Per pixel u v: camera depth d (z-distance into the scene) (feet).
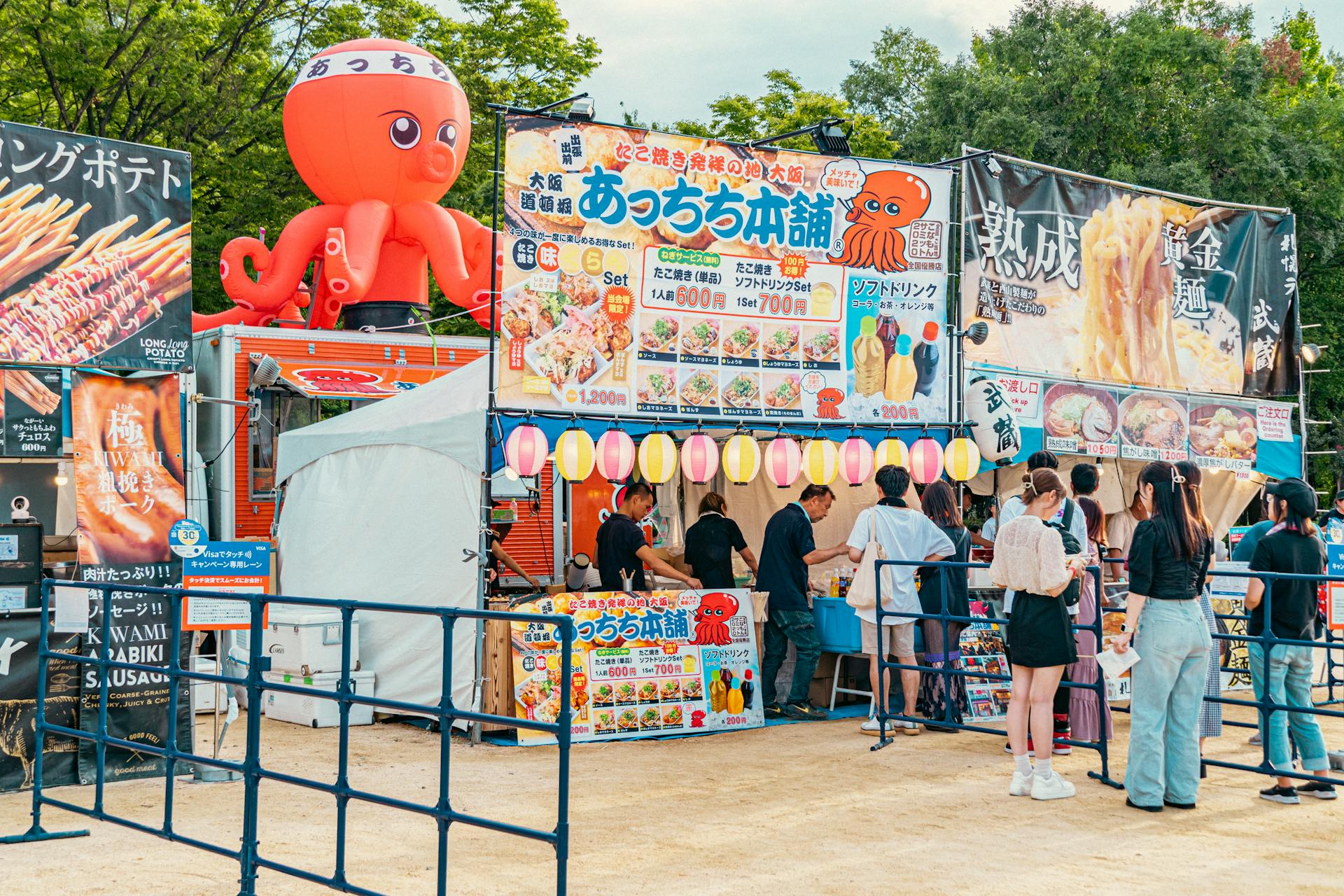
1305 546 24.36
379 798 15.81
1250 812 22.47
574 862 19.16
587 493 48.14
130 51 77.77
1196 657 22.61
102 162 26.71
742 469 33.22
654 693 30.78
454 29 88.63
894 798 23.67
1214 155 93.04
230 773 26.35
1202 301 43.57
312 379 46.96
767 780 25.43
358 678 33.22
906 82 123.03
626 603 31.12
